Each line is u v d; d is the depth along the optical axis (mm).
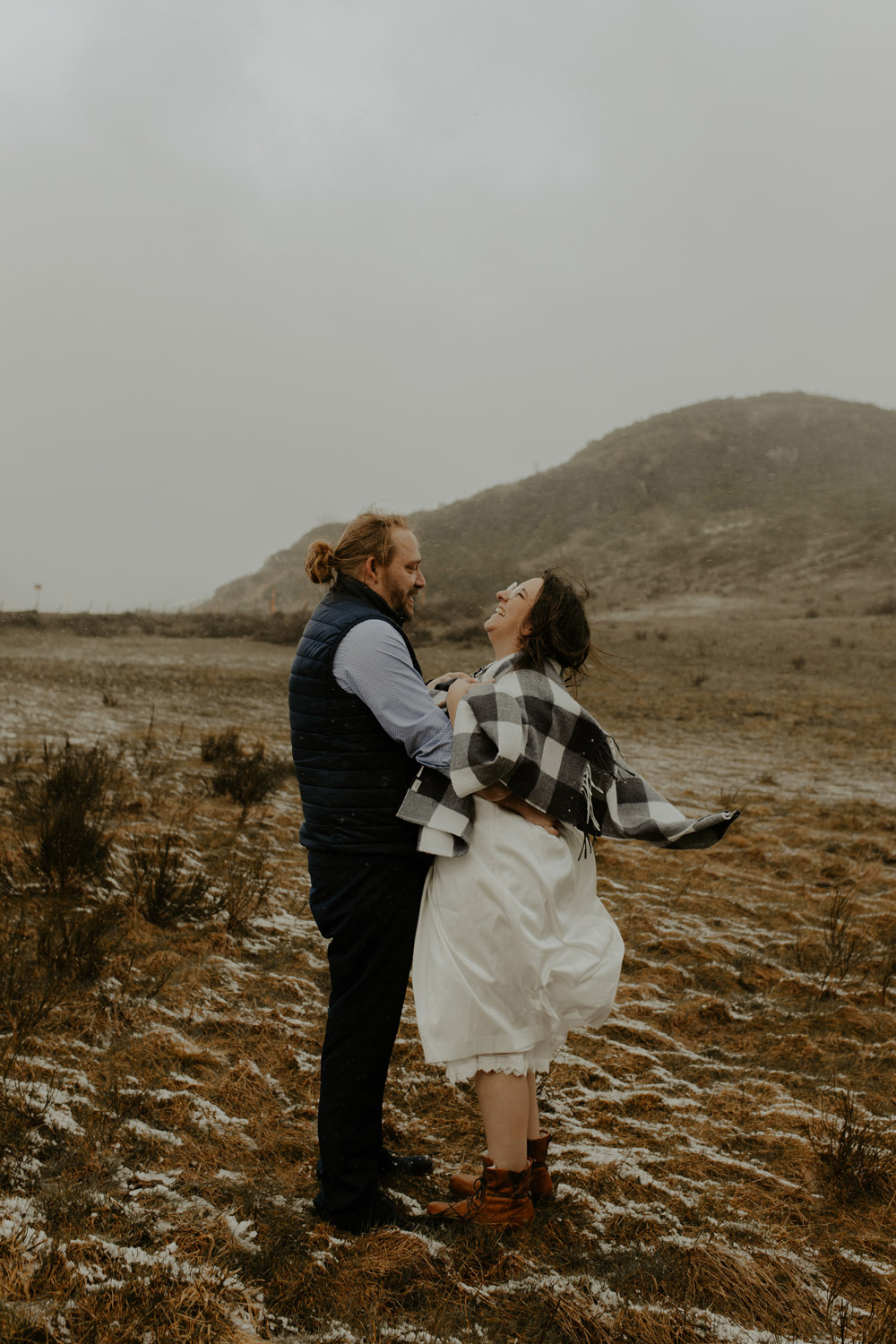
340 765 2248
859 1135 2809
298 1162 2605
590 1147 2824
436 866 2303
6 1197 2229
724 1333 1981
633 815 2400
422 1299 2043
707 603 38312
